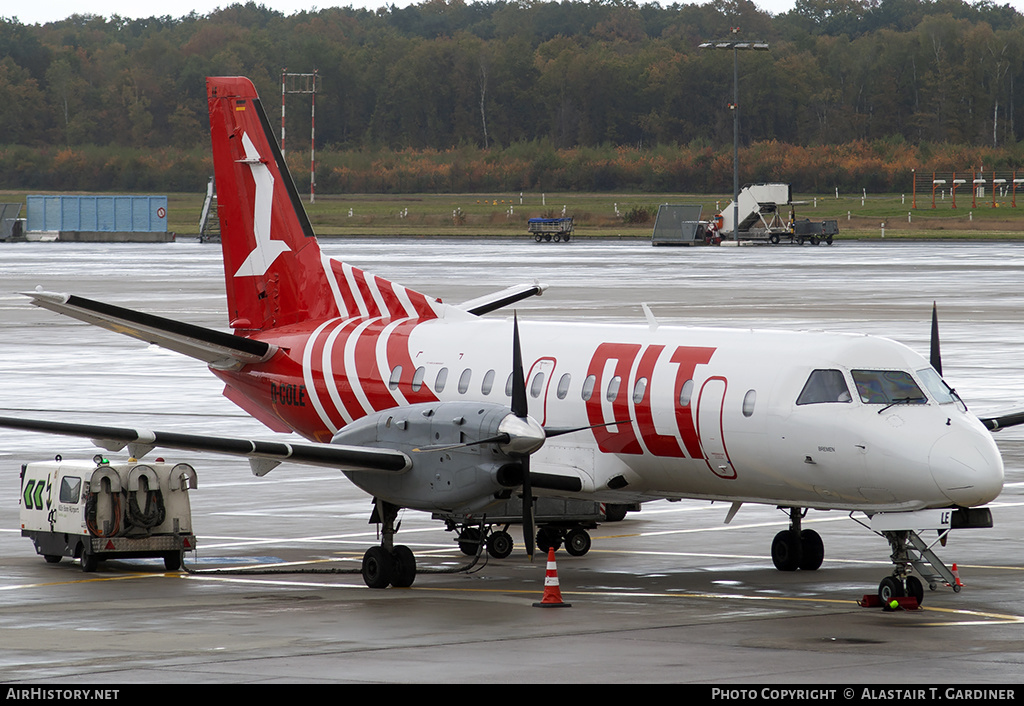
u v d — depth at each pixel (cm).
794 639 5288
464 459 6425
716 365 6681
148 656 5028
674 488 7012
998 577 6688
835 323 18262
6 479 9662
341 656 5016
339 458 6419
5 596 6356
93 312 7694
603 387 7038
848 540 7844
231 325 9156
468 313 8156
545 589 6091
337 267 8656
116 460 10419
